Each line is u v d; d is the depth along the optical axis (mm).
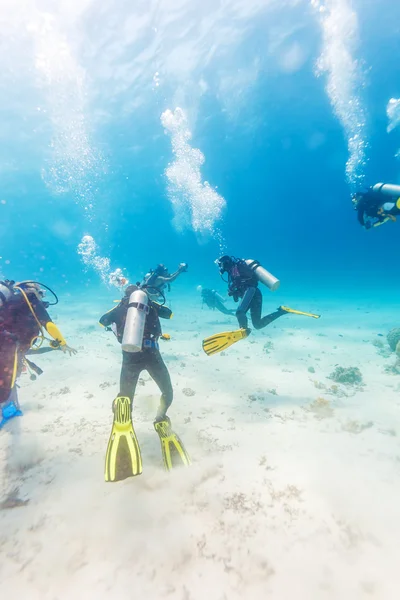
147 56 18922
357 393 5113
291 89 23578
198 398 4883
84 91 21344
